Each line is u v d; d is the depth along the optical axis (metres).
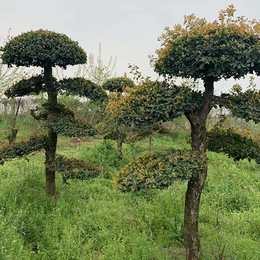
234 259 3.66
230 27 3.02
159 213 5.03
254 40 2.96
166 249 4.07
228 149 3.98
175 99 3.18
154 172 3.17
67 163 5.45
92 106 12.14
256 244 4.14
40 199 5.20
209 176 7.82
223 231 4.59
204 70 3.32
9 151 4.80
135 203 5.62
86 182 6.78
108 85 9.02
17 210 4.53
